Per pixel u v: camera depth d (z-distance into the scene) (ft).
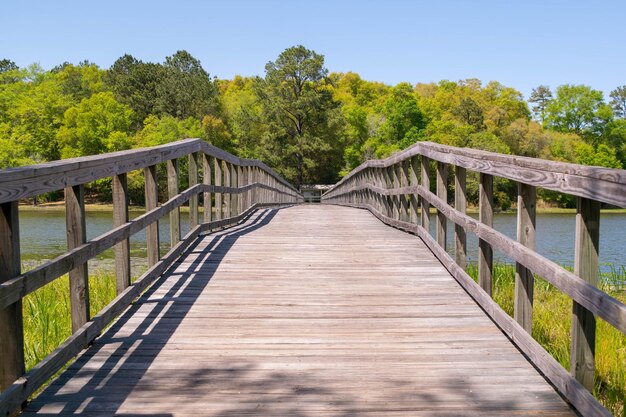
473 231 16.35
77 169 11.52
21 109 212.64
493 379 11.00
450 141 223.92
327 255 23.09
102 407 9.71
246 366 11.60
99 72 319.27
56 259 10.61
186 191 23.76
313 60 214.69
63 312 19.40
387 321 14.62
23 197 9.23
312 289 17.71
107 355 12.21
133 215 174.19
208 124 228.63
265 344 12.91
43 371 10.03
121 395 10.21
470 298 16.78
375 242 26.50
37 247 66.23
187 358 12.04
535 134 239.50
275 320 14.67
